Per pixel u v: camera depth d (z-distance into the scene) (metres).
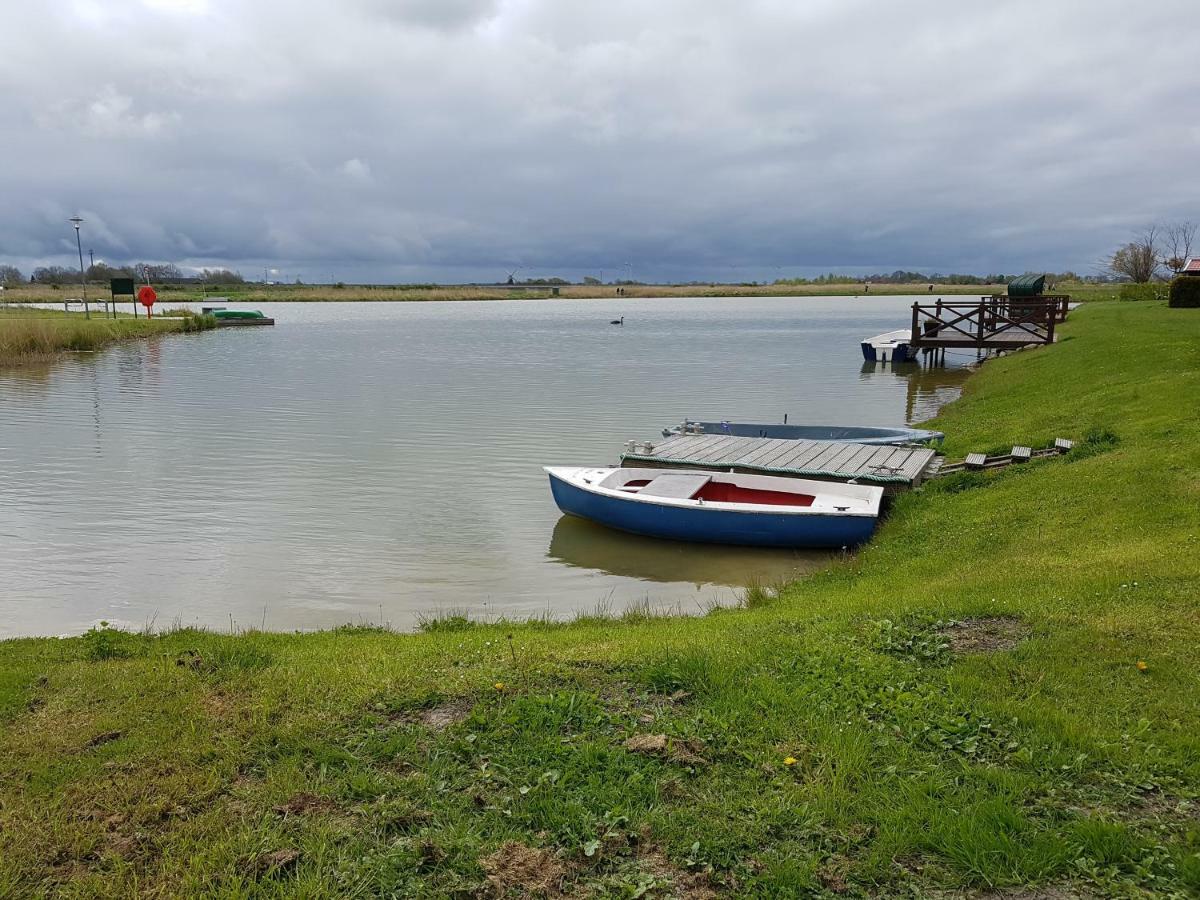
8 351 39.44
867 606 7.75
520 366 37.44
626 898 3.71
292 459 18.17
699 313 97.94
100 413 24.34
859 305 119.19
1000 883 3.74
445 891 3.75
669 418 23.47
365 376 33.66
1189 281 39.88
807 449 16.11
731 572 11.37
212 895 3.71
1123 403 16.11
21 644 7.34
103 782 4.61
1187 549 8.02
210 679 5.98
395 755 4.86
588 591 10.55
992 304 33.88
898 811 4.23
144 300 63.16
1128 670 5.66
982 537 10.33
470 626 8.69
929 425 21.27
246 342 52.19
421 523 13.46
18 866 3.93
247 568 11.27
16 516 13.72
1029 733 4.91
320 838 4.09
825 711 5.29
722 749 4.87
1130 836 3.98
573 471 14.19
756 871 3.87
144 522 13.39
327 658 6.64
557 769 4.68
